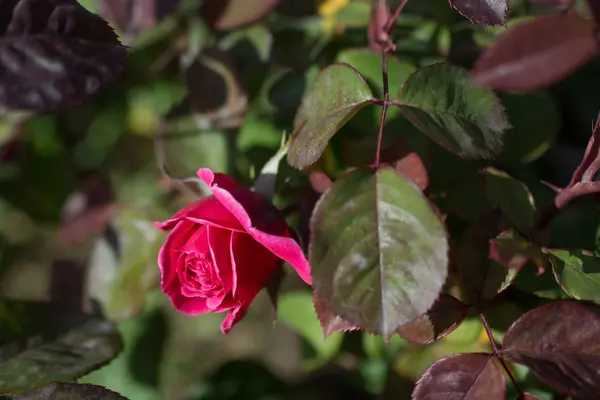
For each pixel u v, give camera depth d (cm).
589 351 47
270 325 95
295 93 59
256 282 48
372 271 45
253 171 57
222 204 48
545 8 58
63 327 54
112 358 53
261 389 75
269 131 60
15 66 46
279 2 61
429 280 44
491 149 47
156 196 70
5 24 46
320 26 62
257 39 60
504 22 47
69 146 76
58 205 74
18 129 66
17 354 52
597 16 43
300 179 53
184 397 90
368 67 54
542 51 44
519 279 51
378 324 45
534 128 55
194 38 64
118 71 47
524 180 57
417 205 45
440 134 47
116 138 77
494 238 49
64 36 46
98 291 60
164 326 76
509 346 47
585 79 64
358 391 75
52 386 48
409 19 58
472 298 49
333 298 45
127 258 60
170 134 60
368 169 46
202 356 95
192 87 59
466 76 48
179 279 47
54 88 46
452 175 54
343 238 45
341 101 48
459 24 57
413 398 47
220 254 47
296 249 46
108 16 59
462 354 47
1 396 51
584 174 48
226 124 59
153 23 60
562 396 51
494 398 47
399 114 54
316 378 77
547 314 47
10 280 95
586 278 48
